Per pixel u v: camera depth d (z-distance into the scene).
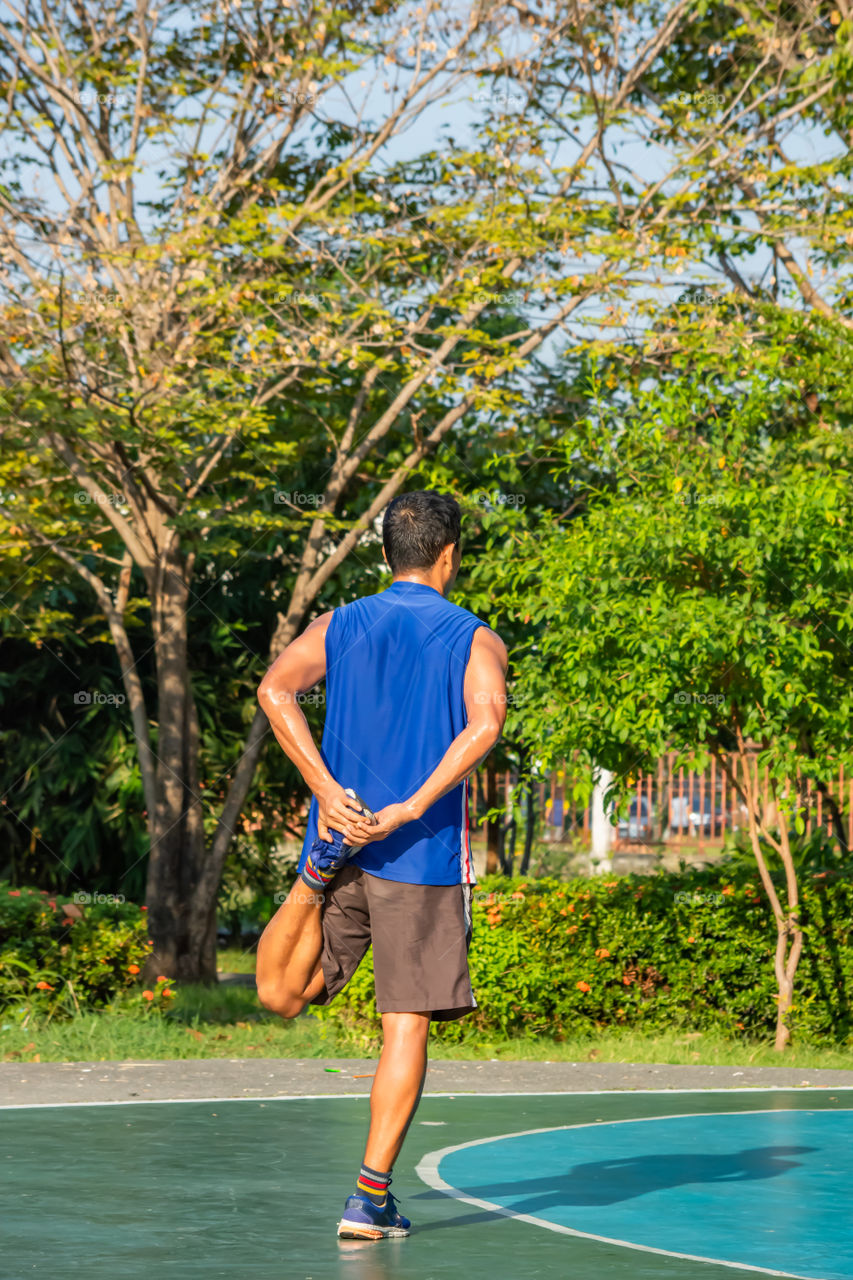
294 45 21.70
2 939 16.59
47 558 22.02
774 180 21.55
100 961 16.80
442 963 5.91
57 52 21.52
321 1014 16.22
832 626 15.37
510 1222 6.16
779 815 16.27
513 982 16.17
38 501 20.55
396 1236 5.77
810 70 21.42
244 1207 6.34
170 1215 6.15
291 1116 9.57
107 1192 6.70
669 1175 7.48
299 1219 6.09
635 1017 16.72
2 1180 7.02
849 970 16.28
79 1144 8.23
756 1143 8.66
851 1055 15.71
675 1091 11.63
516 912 16.56
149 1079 11.86
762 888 16.86
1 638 27.17
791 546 14.91
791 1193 6.97
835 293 21.41
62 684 28.45
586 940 16.55
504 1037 16.28
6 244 20.11
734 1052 15.52
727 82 23.81
